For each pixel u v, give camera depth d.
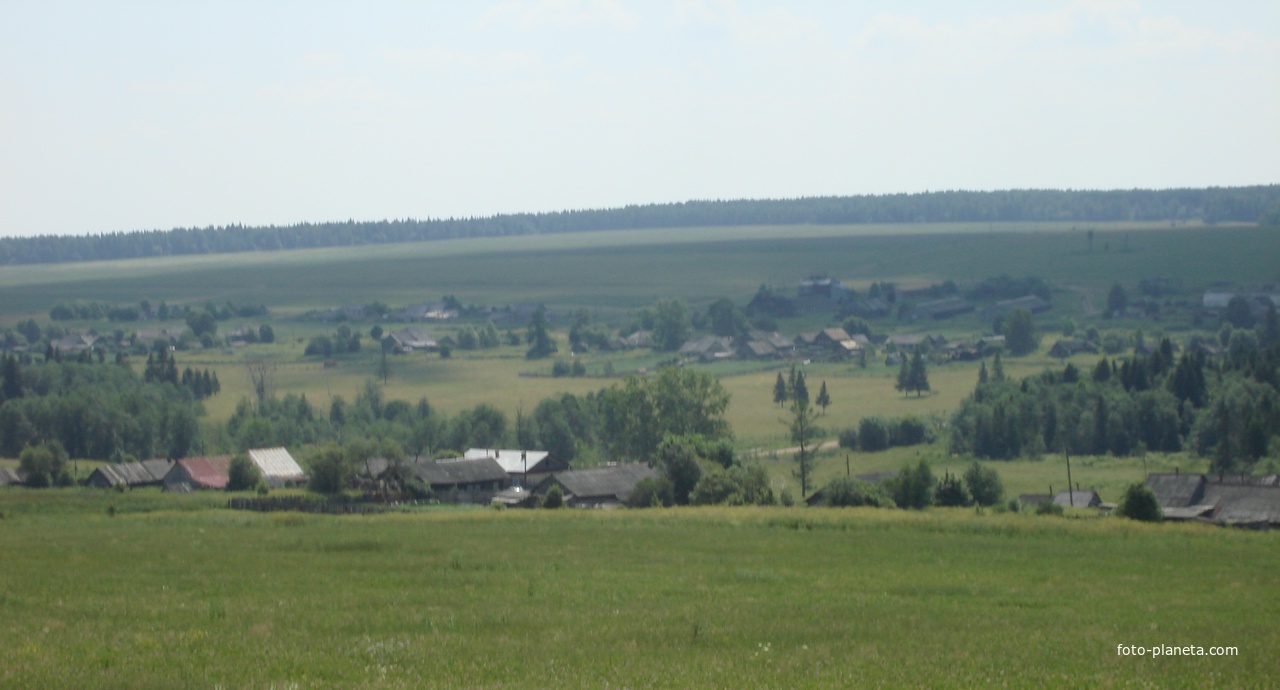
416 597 44.19
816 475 137.38
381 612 40.00
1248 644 34.75
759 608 42.00
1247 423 133.12
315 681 27.28
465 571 52.88
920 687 27.78
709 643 34.31
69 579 49.19
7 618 37.94
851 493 96.81
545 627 37.09
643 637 35.16
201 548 61.84
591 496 112.44
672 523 76.88
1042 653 32.75
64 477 136.75
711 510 85.62
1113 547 65.19
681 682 27.92
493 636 35.06
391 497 114.12
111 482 132.75
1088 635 36.22
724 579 50.88
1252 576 54.00
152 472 136.62
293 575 51.06
